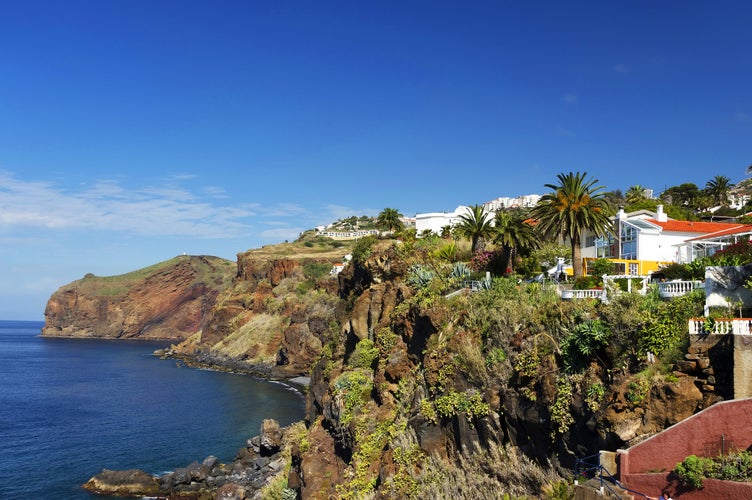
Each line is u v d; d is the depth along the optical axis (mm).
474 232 54938
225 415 79188
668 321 22547
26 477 51812
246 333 150250
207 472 52094
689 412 20203
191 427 71938
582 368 24453
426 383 33312
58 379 121438
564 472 23781
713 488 16641
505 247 51562
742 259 30062
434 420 31234
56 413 81062
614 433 21359
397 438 33094
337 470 40000
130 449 61344
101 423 74188
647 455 19219
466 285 40125
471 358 30031
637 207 76062
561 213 42094
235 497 45438
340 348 53156
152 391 101750
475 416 28672
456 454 29609
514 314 30188
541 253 52406
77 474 52906
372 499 31641
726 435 17656
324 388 52156
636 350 23109
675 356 21641
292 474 43438
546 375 25422
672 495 17734
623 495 19016
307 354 114188
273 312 148625
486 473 26891
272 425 56969
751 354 19047
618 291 27469
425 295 39188
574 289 34688
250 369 131250
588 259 45875
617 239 49344
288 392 99438
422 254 53250
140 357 177375
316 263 162875
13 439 65250
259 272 179375
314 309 120938
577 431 23547
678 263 38312
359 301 49844
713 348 20484
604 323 24219
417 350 37031
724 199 107875
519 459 26281
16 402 91000
